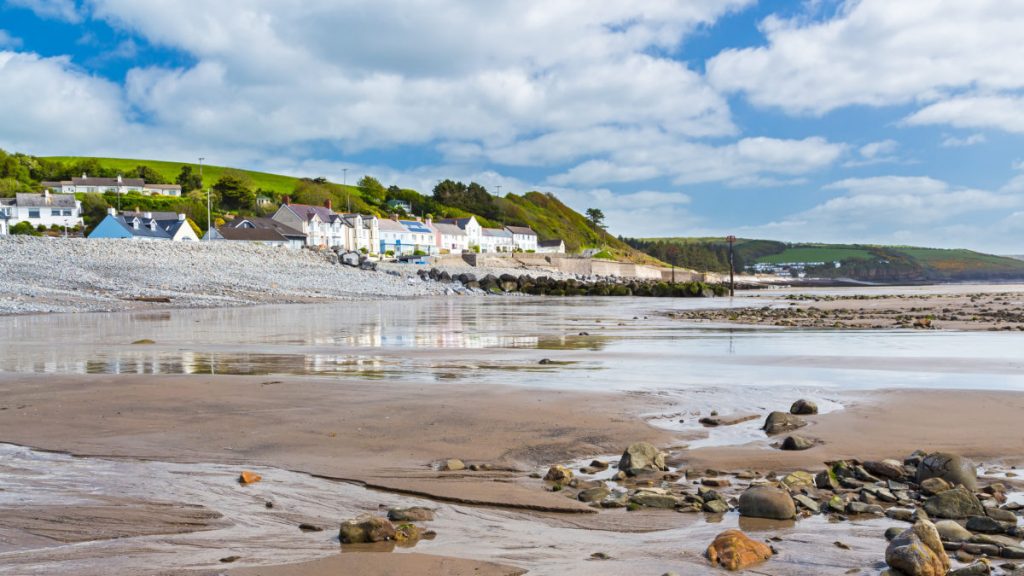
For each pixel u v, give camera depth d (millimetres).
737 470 7664
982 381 13984
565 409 10898
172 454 8344
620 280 122938
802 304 59656
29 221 106438
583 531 5797
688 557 5184
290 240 111375
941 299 66188
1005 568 4980
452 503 6586
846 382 13945
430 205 178375
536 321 35406
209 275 62344
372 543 5480
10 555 5207
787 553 5262
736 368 16438
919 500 6578
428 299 67312
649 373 15516
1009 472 7453
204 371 15961
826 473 7164
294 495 6789
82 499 6594
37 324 31797
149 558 5152
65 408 11008
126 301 46406
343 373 15531
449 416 10383
